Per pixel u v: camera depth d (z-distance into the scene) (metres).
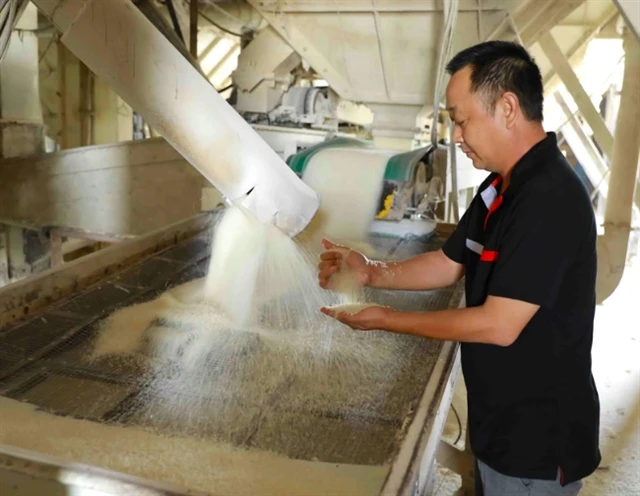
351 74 3.92
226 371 1.44
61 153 3.65
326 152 3.11
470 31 3.49
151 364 1.46
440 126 5.09
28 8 3.66
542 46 5.24
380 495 0.95
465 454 2.58
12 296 1.67
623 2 2.14
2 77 3.65
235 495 0.98
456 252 1.65
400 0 3.43
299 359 1.52
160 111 1.73
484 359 1.37
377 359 1.54
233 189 1.83
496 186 1.41
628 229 4.54
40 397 1.28
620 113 4.43
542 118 1.27
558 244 1.18
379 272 1.72
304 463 1.09
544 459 1.33
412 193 3.24
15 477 0.97
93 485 0.94
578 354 1.33
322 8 3.65
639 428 3.29
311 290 1.91
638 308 5.38
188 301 1.84
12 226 3.80
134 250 2.26
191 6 4.82
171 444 1.13
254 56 4.49
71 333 1.60
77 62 6.04
